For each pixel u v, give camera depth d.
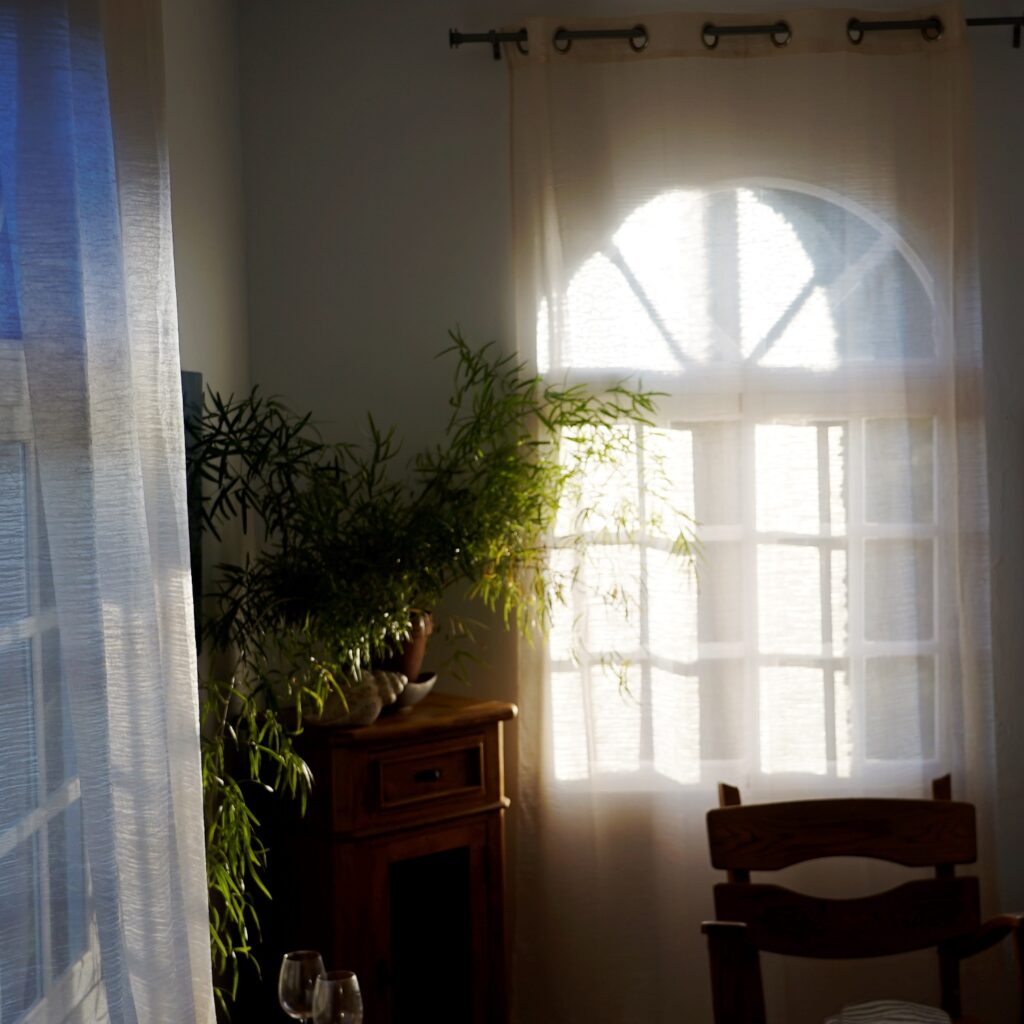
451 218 3.49
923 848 2.90
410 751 3.02
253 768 2.58
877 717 3.46
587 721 3.41
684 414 3.43
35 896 1.58
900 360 3.43
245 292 3.43
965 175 3.39
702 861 3.45
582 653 3.40
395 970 3.19
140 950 1.68
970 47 3.51
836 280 3.44
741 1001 2.63
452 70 3.48
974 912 2.85
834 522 3.46
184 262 2.76
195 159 2.88
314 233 3.48
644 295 3.42
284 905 3.09
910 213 3.42
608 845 3.46
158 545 1.88
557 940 3.42
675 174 3.40
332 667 2.78
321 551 2.94
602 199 3.38
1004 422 3.54
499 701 3.46
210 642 2.83
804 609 3.46
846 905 2.82
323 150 3.47
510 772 3.50
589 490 3.38
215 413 2.96
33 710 1.58
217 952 2.82
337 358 3.48
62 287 1.57
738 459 3.45
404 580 2.94
